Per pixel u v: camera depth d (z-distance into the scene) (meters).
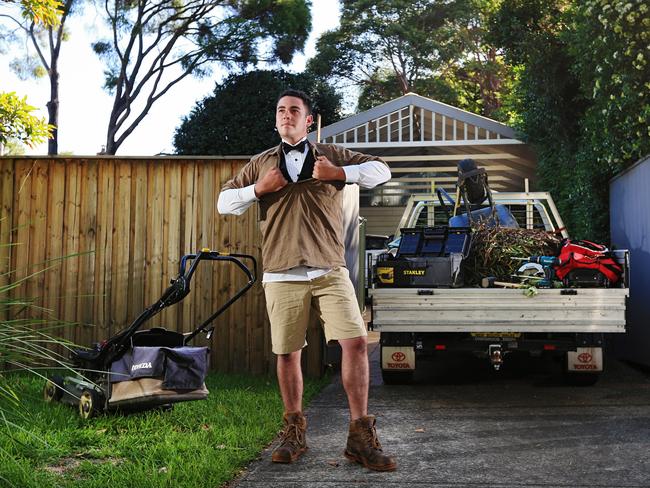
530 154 14.86
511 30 12.21
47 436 4.00
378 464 3.59
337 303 3.66
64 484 3.23
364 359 3.70
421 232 6.26
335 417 4.93
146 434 4.22
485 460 3.78
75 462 3.68
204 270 6.73
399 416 4.94
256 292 6.66
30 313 6.79
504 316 5.75
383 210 17.86
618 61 8.18
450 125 15.52
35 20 7.43
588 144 9.80
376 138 16.00
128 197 6.86
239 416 4.66
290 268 3.65
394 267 5.96
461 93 35.06
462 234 6.12
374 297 5.90
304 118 3.72
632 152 8.32
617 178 8.24
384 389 6.02
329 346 6.61
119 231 6.85
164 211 6.82
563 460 3.76
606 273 5.77
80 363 4.76
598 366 5.82
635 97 7.98
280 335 3.77
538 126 12.72
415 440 4.25
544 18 12.02
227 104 20.81
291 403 3.88
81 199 6.88
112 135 23.88
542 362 7.57
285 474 3.55
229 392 5.51
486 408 5.17
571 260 5.79
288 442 3.83
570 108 11.70
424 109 14.80
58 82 23.64
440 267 5.88
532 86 12.21
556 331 5.72
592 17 8.45
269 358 6.61
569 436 4.28
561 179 12.29
